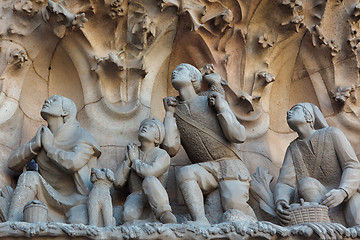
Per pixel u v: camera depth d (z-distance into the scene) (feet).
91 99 30.22
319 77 32.35
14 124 29.32
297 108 29.09
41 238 23.98
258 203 28.48
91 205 25.93
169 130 28.45
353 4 32.04
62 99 28.50
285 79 32.50
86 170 27.48
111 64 30.04
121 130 29.96
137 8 30.53
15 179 28.22
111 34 30.48
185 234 24.93
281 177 28.55
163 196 26.18
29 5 29.45
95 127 29.86
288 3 30.63
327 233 25.50
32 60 30.27
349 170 27.73
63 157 27.14
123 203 28.12
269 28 31.50
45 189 26.63
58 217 26.66
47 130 27.71
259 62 31.65
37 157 27.68
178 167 30.19
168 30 30.89
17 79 29.73
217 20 30.55
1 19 29.68
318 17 31.68
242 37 31.12
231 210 27.12
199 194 27.22
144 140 27.99
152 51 30.96
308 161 28.43
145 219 26.58
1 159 28.25
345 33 32.04
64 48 30.55
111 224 25.79
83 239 24.25
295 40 32.01
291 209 26.71
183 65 29.27
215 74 28.86
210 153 28.25
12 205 25.75
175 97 29.09
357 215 27.14
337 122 31.89
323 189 27.61
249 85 31.30
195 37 31.01
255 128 31.32
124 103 30.27
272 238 25.34
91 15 30.07
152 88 31.01
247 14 31.09
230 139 28.04
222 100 28.14
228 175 27.78
